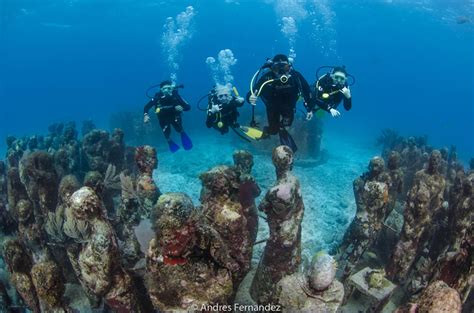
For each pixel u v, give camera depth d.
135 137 19.64
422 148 13.48
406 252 5.62
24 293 4.32
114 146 9.59
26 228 5.66
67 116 42.50
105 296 3.50
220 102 7.45
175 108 8.70
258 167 13.49
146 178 6.00
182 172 13.59
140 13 48.69
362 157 18.58
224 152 16.61
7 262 4.33
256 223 5.52
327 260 2.97
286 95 6.32
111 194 7.95
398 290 5.96
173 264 2.66
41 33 59.56
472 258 3.51
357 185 6.99
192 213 2.59
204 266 2.79
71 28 56.72
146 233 3.81
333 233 8.82
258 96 6.25
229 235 3.77
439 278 3.83
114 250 3.43
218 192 3.87
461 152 28.36
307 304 3.02
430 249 6.30
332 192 11.91
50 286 3.68
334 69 7.30
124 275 3.58
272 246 4.64
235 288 3.87
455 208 5.80
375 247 7.20
